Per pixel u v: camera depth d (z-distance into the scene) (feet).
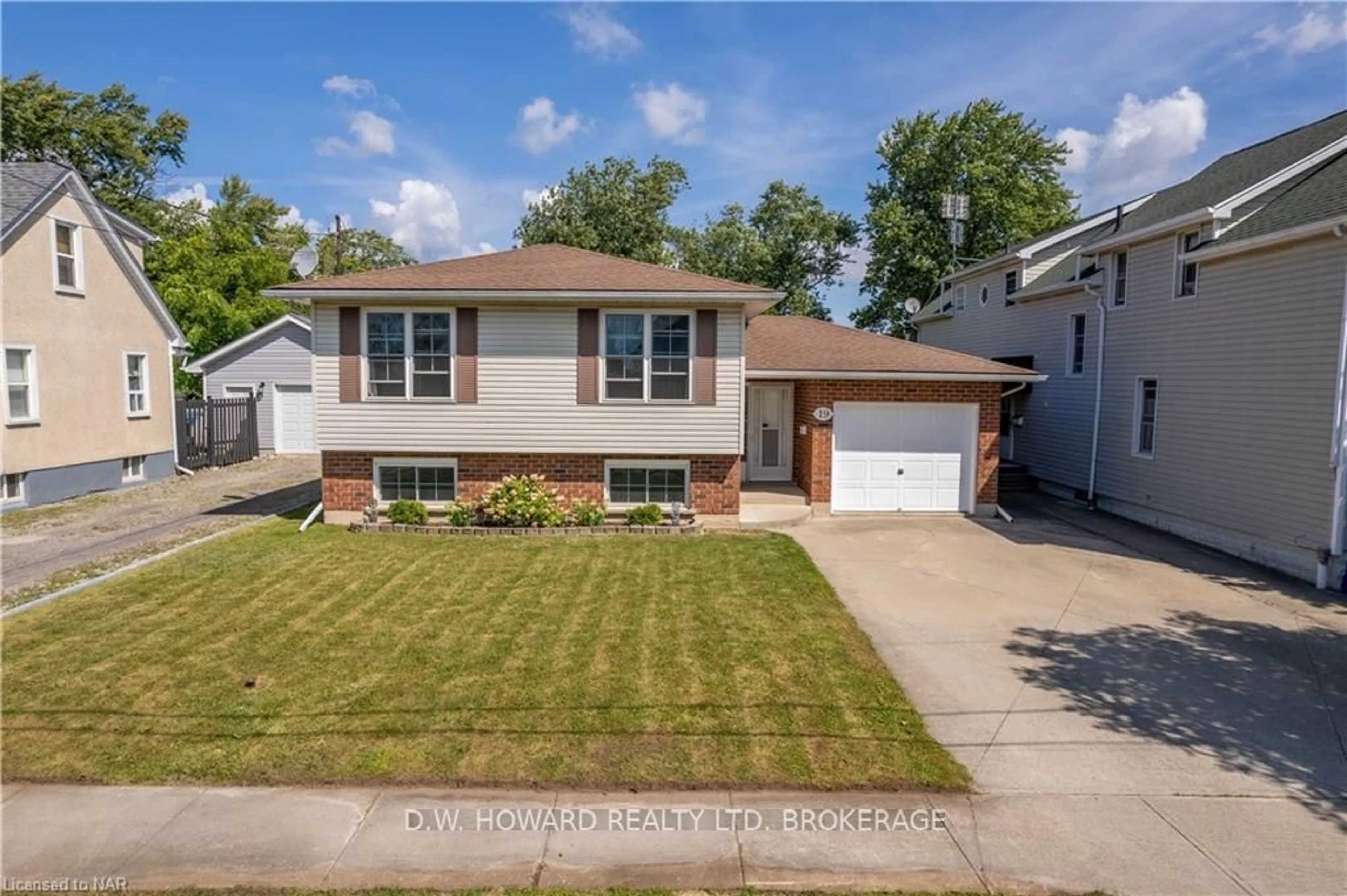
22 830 14.19
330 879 13.00
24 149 103.14
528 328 41.34
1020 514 50.11
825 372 46.11
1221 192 44.93
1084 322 56.59
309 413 81.92
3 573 31.58
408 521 40.88
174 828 14.30
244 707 19.07
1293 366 36.14
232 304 100.22
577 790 15.70
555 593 29.48
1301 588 33.17
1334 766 17.48
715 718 18.86
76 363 51.26
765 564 34.30
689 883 13.03
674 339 41.63
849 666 22.47
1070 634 26.27
